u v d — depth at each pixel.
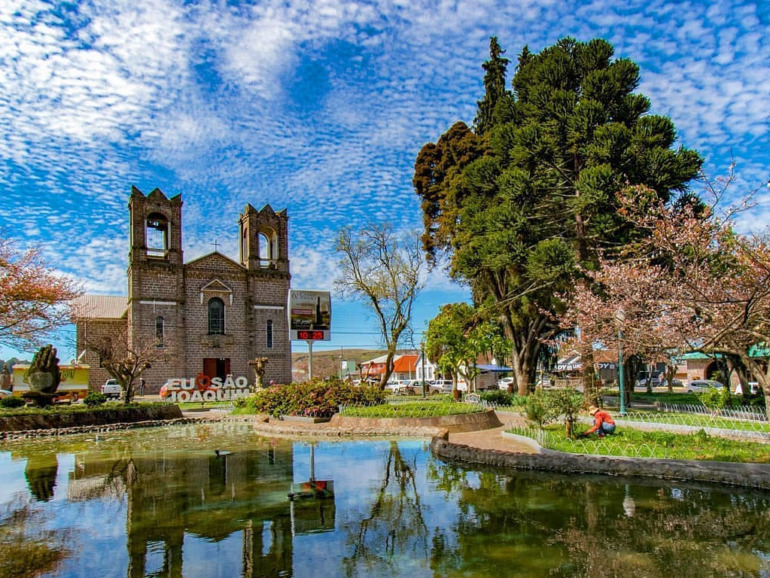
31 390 30.53
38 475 15.32
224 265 55.94
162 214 53.88
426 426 21.98
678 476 12.47
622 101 27.14
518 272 31.89
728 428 17.94
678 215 15.55
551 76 29.00
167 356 50.53
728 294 13.36
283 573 7.67
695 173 23.62
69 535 9.53
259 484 13.40
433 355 39.94
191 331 53.41
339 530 9.62
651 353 15.97
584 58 29.02
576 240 27.55
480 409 24.48
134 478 14.56
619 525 9.56
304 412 26.62
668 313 15.06
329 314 41.16
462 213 32.50
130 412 29.33
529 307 32.62
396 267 40.34
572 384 39.78
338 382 29.77
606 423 17.25
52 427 26.03
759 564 7.68
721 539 8.76
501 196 28.56
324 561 8.11
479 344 34.84
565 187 28.09
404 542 8.91
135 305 50.72
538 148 26.61
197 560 8.21
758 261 11.67
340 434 22.41
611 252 26.48
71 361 48.09
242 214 60.38
